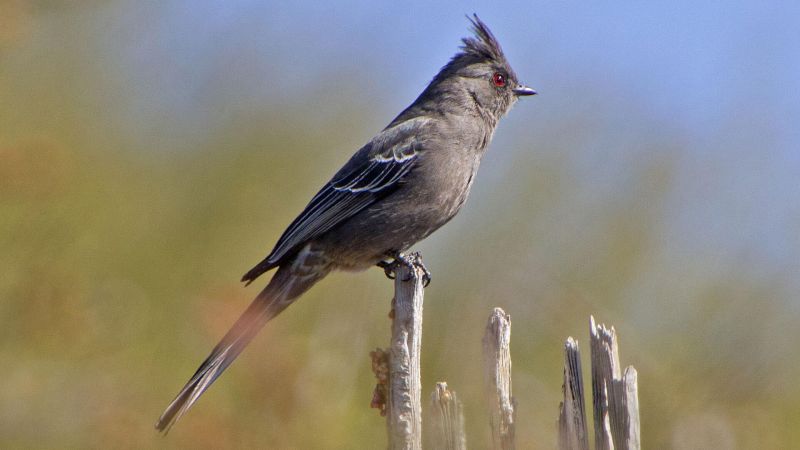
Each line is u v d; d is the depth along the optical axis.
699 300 15.83
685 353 15.27
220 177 16.31
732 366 15.02
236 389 12.70
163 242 15.49
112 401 13.02
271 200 16.28
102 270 14.77
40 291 13.35
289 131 16.88
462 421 7.99
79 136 16.27
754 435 14.02
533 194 16.28
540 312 15.02
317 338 13.38
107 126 16.72
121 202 15.57
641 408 14.13
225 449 11.93
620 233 16.25
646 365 14.68
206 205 16.03
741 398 14.74
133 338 14.02
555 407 13.62
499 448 7.85
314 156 16.78
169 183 16.25
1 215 13.88
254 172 16.42
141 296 14.59
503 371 7.96
